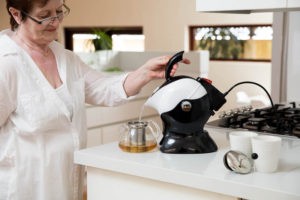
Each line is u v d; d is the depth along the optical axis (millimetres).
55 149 1612
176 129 1443
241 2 1833
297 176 1226
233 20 5762
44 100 1595
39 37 1593
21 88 1566
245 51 5840
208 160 1378
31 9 1535
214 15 5875
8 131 1614
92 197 1516
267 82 5625
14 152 1591
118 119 3428
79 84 1733
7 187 1616
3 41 1604
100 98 1811
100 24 6902
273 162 1254
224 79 5984
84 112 1729
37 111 1568
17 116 1591
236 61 5891
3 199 1634
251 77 5750
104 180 1476
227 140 1627
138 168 1349
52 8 1558
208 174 1240
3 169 1637
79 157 1492
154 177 1318
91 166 1478
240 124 1869
